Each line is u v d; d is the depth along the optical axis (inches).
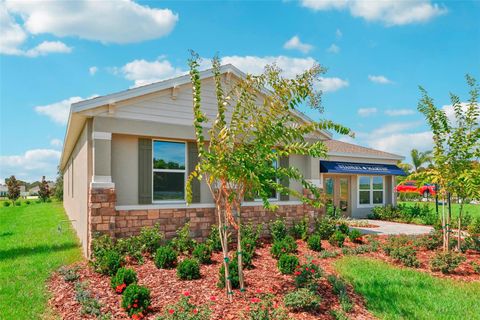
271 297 262.4
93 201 382.0
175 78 438.0
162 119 436.8
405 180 456.4
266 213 512.7
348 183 855.7
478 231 555.5
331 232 519.5
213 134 265.4
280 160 540.7
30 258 409.4
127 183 422.9
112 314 239.3
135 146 430.0
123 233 407.5
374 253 433.4
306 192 553.0
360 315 250.1
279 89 261.3
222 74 471.8
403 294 291.1
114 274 322.3
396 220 808.9
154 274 320.5
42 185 1897.1
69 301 265.6
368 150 926.4
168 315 217.0
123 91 405.1
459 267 374.6
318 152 267.0
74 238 541.3
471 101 391.5
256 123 263.9
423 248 454.6
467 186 376.5
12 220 885.8
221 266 316.8
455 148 394.6
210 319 224.1
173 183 456.4
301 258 398.3
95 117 394.3
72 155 772.6
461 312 259.9
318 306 254.8
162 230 431.5
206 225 461.7
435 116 410.0
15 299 275.6
